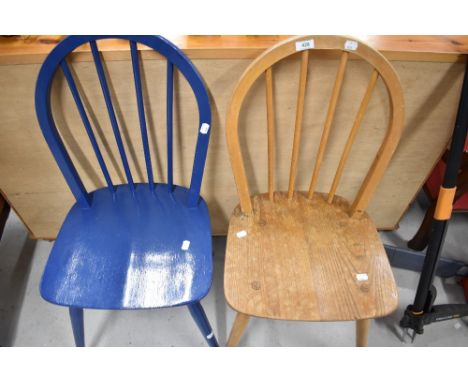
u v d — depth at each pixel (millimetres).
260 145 1024
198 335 1114
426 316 1000
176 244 843
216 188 1174
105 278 779
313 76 855
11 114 902
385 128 992
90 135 851
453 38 864
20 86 836
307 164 1093
